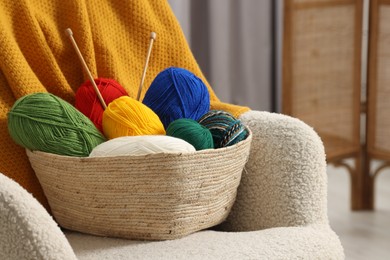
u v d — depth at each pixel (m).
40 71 1.24
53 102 1.08
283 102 2.70
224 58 3.38
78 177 1.06
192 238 1.08
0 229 0.87
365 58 3.33
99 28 1.32
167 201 1.03
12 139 1.16
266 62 3.52
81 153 1.07
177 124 1.09
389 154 2.71
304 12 2.69
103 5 1.35
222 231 1.21
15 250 0.86
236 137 1.12
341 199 2.92
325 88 2.76
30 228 0.86
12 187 0.88
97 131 1.10
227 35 3.37
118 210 1.06
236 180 1.13
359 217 2.71
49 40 1.27
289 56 2.68
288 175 1.16
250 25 3.46
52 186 1.11
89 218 1.09
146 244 1.05
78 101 1.18
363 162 2.79
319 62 2.74
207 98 1.20
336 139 2.77
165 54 1.39
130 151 1.02
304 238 1.07
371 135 2.76
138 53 1.36
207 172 1.05
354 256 2.30
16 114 1.08
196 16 3.34
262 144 1.19
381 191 3.03
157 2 1.41
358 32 2.74
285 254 1.02
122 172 1.02
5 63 1.17
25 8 1.24
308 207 1.15
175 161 1.01
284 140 1.18
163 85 1.16
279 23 3.48
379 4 2.67
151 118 1.11
